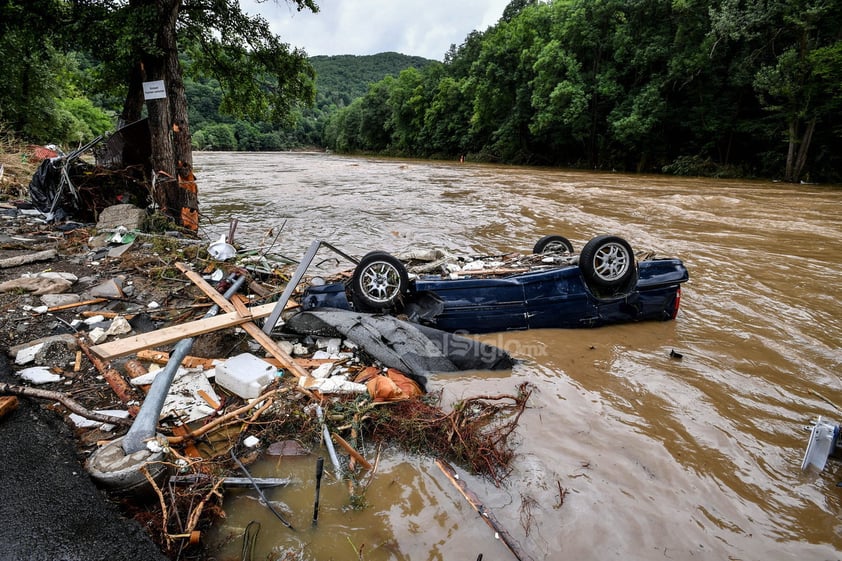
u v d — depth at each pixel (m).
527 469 3.34
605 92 34.16
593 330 5.85
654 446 3.61
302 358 4.70
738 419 3.99
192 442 3.39
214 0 11.19
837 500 3.11
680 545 2.73
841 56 22.55
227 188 21.44
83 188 9.42
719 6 27.61
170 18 9.17
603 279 5.74
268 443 3.51
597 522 2.88
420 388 4.32
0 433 3.20
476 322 5.51
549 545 2.70
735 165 30.39
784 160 28.12
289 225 12.30
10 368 4.09
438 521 2.88
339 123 96.31
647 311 6.02
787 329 5.89
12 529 2.48
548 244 7.25
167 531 2.63
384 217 13.63
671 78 30.17
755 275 8.03
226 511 2.91
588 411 4.07
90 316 5.28
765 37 26.59
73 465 2.98
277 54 12.83
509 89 44.53
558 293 5.73
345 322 4.82
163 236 8.18
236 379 3.96
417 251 7.17
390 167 38.97
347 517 2.88
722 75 30.09
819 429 3.35
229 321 4.73
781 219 13.19
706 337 5.66
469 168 37.94
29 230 8.45
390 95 72.00
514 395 4.29
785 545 2.75
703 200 16.98
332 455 3.32
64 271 6.52
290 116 14.77
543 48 37.25
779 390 4.46
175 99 9.59
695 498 3.10
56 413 3.53
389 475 3.27
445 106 58.00
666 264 6.19
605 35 34.94
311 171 33.41
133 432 3.12
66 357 4.33
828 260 8.94
